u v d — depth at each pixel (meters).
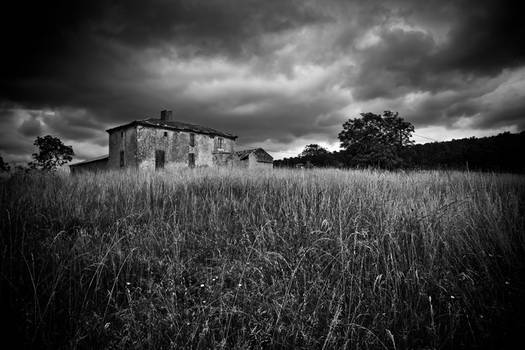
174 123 31.59
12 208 3.90
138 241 3.29
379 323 1.97
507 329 1.85
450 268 2.60
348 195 4.77
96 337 1.86
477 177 7.40
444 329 1.97
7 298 2.10
